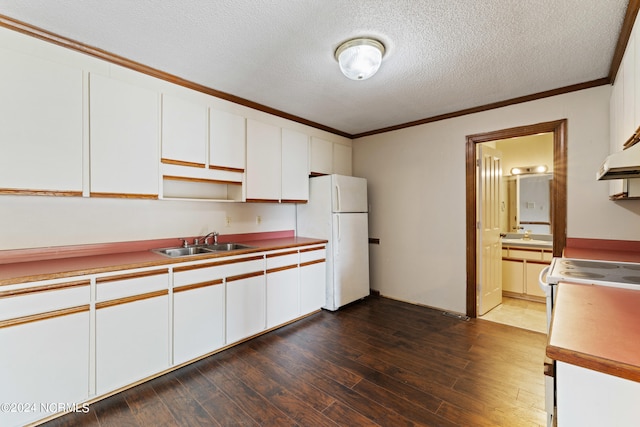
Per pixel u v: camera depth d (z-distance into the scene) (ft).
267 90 8.86
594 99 8.13
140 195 7.29
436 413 5.62
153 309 6.70
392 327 9.71
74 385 5.64
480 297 10.68
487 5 5.14
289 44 6.41
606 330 3.01
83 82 6.46
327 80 8.17
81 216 7.16
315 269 11.00
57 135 6.10
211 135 8.73
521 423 5.33
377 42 6.23
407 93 9.06
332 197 11.34
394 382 6.63
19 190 5.68
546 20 5.52
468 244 10.59
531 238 13.94
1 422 4.93
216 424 5.37
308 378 6.80
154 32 5.99
